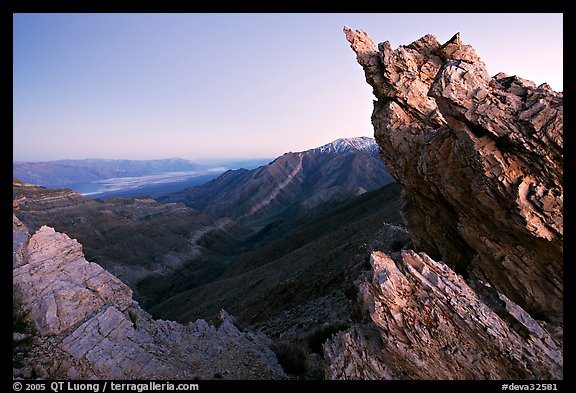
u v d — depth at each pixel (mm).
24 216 134125
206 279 137375
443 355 12367
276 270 62469
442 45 18141
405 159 19062
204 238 192500
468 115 13367
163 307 83688
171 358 17016
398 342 12852
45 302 15562
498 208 13758
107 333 16078
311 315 30422
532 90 12797
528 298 14227
